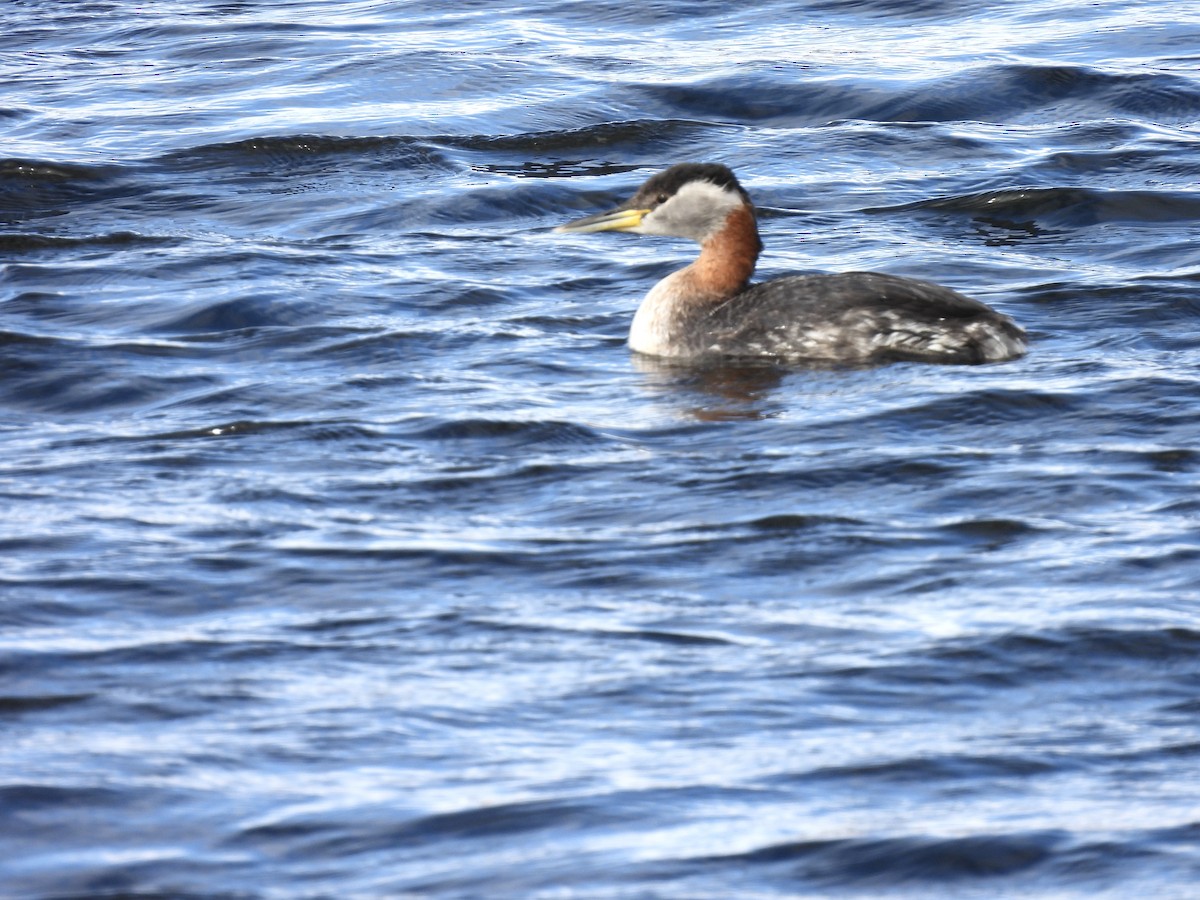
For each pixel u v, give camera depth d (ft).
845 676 32.14
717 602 36.06
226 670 32.68
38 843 26.14
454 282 65.10
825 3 117.39
